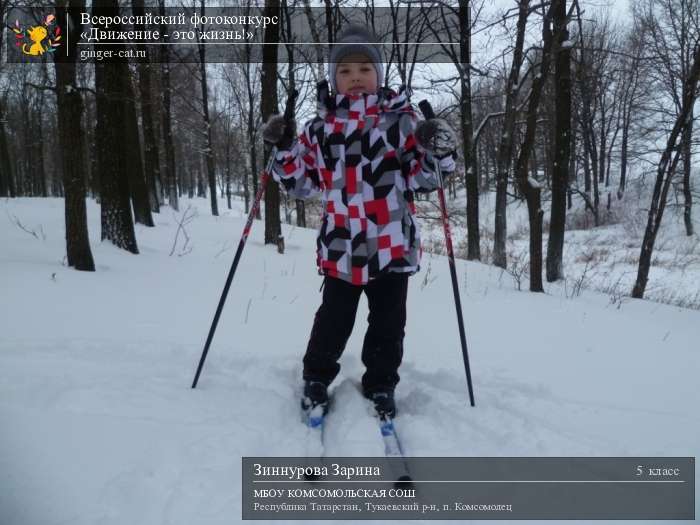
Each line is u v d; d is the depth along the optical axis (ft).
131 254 22.79
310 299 16.01
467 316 14.53
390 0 38.50
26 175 117.50
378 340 8.13
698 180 88.79
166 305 13.73
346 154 7.52
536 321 14.52
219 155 106.73
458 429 7.61
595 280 38.81
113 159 22.98
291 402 8.25
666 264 49.44
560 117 25.80
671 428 7.64
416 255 7.96
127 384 8.25
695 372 10.28
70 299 13.26
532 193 21.66
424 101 7.47
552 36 23.29
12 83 73.72
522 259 42.06
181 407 7.73
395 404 8.52
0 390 7.64
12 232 25.53
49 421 6.95
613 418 7.95
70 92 16.93
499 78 36.86
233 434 7.00
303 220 59.06
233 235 38.04
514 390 8.88
